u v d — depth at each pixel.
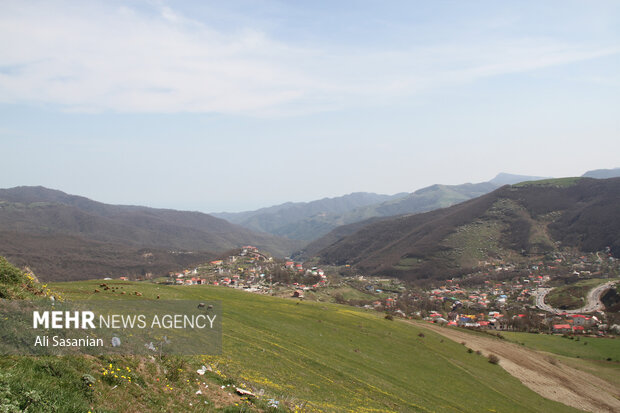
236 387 20.05
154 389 15.12
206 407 15.82
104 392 12.95
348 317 85.81
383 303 169.00
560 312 159.75
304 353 47.88
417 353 70.31
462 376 63.41
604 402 67.06
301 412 21.44
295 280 195.38
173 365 18.23
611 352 101.69
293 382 33.97
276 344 47.12
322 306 95.44
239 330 47.12
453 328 109.31
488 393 57.97
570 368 85.19
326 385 37.88
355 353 58.81
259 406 18.33
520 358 85.38
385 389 44.22
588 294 176.88
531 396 62.44
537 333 127.44
